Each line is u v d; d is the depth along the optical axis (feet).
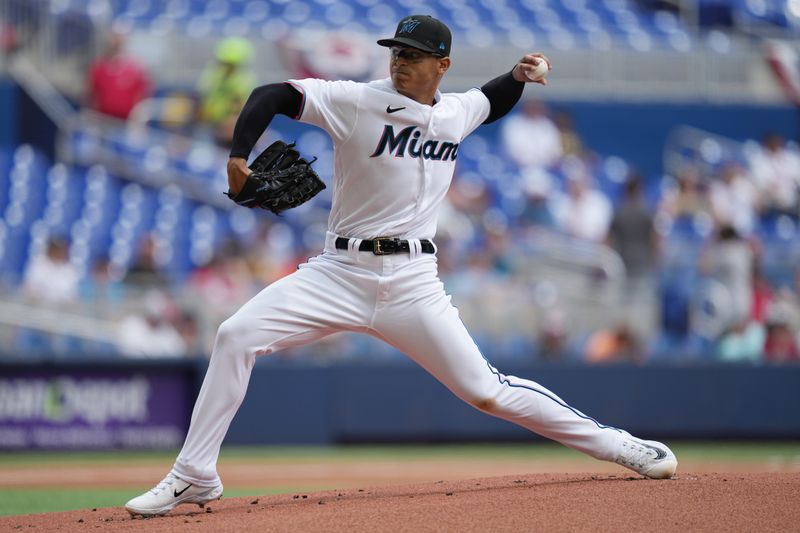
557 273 159.94
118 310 139.13
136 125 192.03
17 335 137.69
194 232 179.22
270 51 199.93
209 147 191.21
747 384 146.20
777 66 213.87
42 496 91.35
